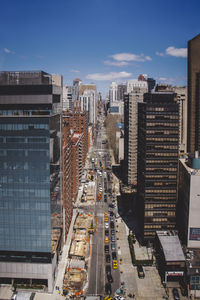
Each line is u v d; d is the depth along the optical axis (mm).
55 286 127875
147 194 156875
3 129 115125
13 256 124438
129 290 125500
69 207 179750
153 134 152625
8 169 117375
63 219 156000
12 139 115438
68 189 173375
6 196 119500
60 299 119688
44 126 113750
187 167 155375
